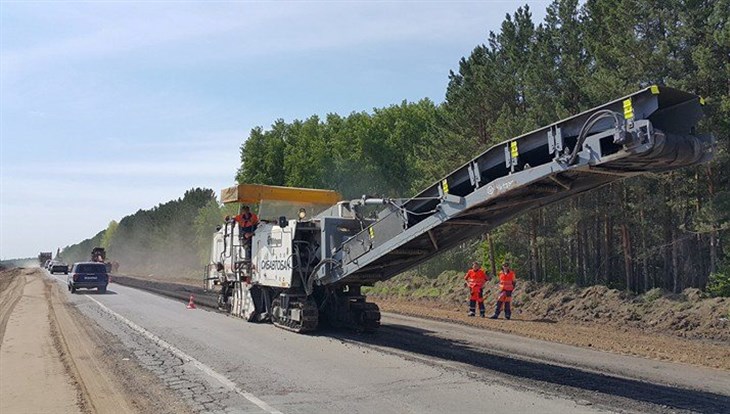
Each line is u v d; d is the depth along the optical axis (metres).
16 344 13.83
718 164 21.64
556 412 7.80
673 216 25.06
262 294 17.86
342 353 12.15
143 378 10.05
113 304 24.92
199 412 7.91
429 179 34.19
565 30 27.56
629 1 22.55
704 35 21.45
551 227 29.84
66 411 8.09
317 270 14.52
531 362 11.55
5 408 8.26
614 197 25.72
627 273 25.83
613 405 8.27
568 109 26.61
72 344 13.80
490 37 33.69
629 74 22.33
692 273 24.30
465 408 7.95
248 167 64.00
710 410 8.14
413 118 59.19
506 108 29.22
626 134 7.95
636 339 15.27
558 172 8.95
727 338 15.53
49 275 70.50
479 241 34.69
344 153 60.09
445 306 25.05
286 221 15.38
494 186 9.89
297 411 7.85
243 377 9.94
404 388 9.08
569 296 22.05
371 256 12.80
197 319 18.64
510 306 22.11
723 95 20.50
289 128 65.75
